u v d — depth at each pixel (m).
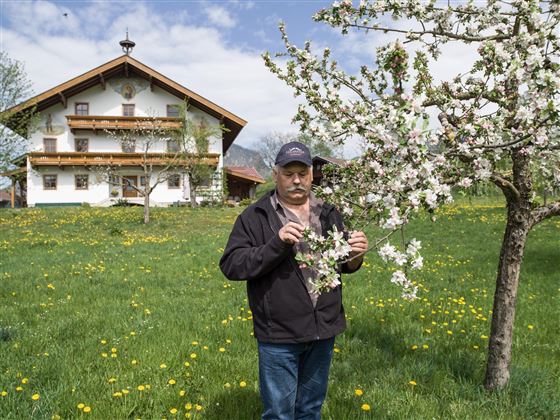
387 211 2.24
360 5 3.21
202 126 29.14
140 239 14.09
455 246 12.34
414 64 3.02
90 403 3.24
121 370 3.79
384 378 3.71
